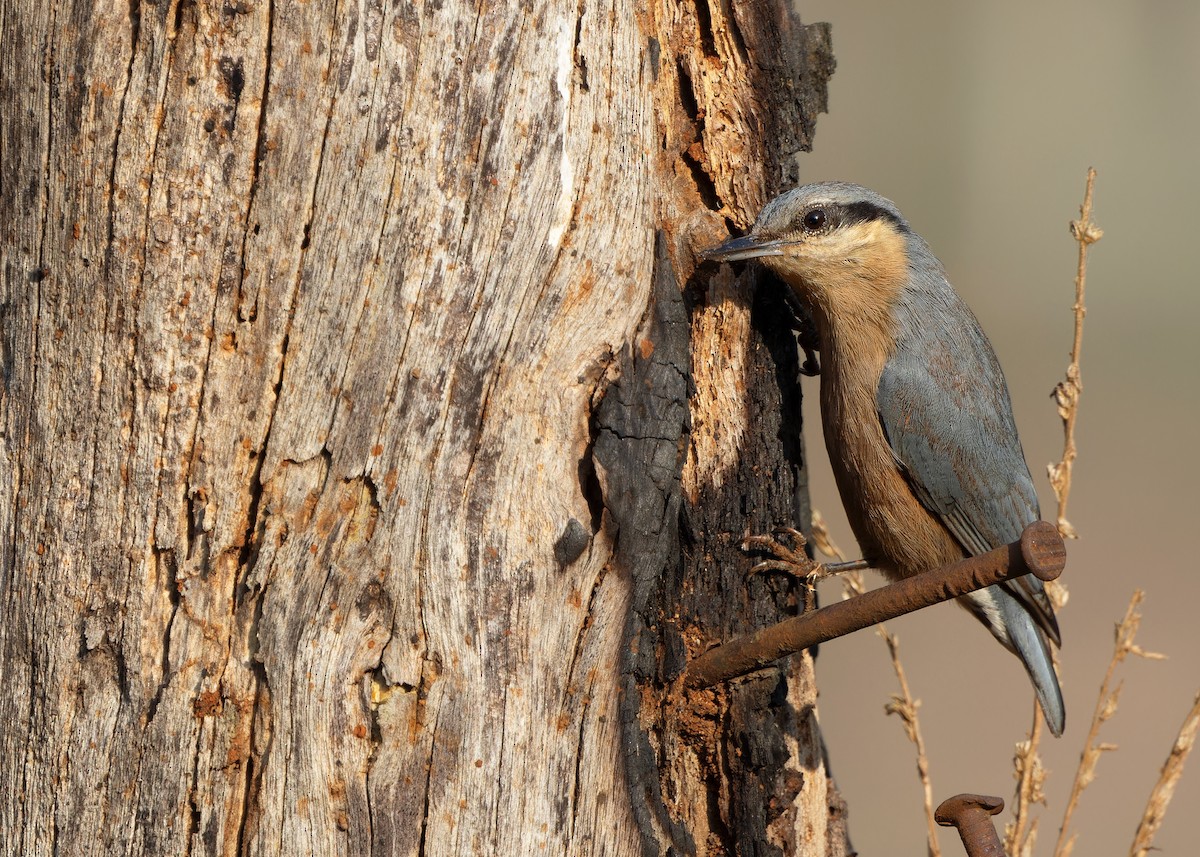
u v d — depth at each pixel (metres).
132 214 5.96
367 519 6.06
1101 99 24.89
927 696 16.84
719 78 7.68
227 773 6.04
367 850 6.00
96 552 6.11
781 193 8.12
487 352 6.14
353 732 6.03
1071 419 8.79
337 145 5.90
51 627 6.16
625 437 6.46
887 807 15.26
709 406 7.59
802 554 7.97
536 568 6.23
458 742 6.10
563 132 6.17
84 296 6.06
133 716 6.07
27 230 6.17
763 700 7.52
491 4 5.99
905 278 9.32
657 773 6.93
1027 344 22.86
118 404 6.06
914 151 24.31
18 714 6.22
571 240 6.30
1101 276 23.70
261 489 6.04
